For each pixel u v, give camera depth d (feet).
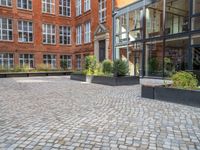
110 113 21.02
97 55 83.46
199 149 12.82
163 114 20.66
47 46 100.99
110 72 53.42
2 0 88.89
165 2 55.77
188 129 16.28
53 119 18.92
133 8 64.69
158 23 58.03
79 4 101.35
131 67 66.28
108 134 15.15
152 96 28.96
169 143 13.65
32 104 25.49
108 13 75.72
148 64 60.39
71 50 107.45
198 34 46.93
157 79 55.98
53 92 35.47
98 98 29.53
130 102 26.61
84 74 57.00
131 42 65.67
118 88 40.78
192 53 48.19
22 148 12.87
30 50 96.17
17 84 49.14
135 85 45.70
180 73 28.94
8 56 90.89
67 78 70.38
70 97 30.42
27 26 95.66
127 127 16.70
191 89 25.21
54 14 102.78
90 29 90.74
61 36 105.60
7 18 89.97
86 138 14.40
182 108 23.27
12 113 21.13
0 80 61.41
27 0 95.45
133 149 12.75
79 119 18.88
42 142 13.74
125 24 68.80
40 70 88.69
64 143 13.58
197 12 48.65
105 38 76.69
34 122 18.01
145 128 16.47
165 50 54.95
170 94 26.78
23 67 85.61
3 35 89.20
